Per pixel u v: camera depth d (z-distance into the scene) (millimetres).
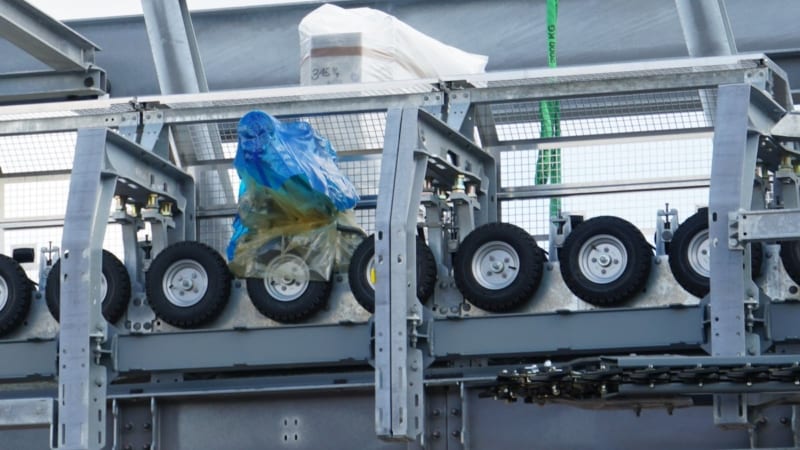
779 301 11359
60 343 11586
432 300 12133
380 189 11352
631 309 11531
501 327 11711
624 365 9766
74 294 11633
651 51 15266
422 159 11539
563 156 13039
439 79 12461
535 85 12344
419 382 11289
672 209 12039
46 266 12898
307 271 12117
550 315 11664
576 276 11758
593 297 11711
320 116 12969
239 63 15836
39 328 12672
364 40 13250
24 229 13703
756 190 12094
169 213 12938
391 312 11172
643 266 11680
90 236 11680
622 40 15328
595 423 11688
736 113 11000
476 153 12586
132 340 12188
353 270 11969
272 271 12172
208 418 12148
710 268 10727
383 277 11219
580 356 11844
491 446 11766
